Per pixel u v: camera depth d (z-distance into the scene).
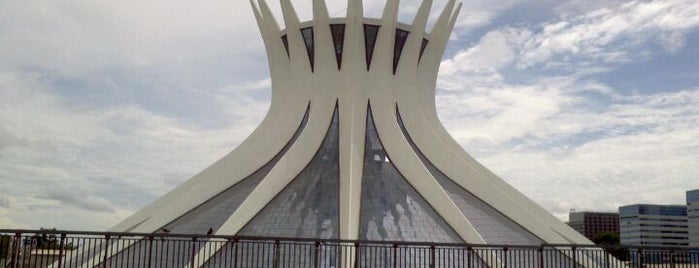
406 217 29.62
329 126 34.72
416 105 35.53
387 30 35.12
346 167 31.17
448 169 33.84
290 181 32.16
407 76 35.97
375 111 34.94
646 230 119.25
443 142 34.75
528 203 33.84
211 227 29.58
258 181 32.91
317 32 35.16
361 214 29.88
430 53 36.72
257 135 35.72
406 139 33.84
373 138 34.44
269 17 36.97
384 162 33.31
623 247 22.42
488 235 29.50
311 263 26.16
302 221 29.03
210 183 33.00
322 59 35.38
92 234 20.39
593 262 28.08
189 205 32.03
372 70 35.56
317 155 33.81
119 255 27.81
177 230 30.25
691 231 102.31
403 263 26.56
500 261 26.20
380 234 28.28
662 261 23.28
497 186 33.62
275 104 36.59
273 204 30.67
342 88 34.91
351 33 34.66
